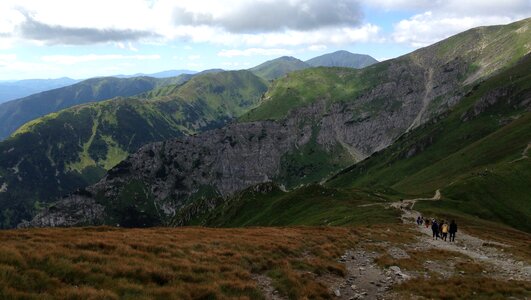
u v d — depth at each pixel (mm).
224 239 37906
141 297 18172
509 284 28656
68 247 25969
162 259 25844
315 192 161500
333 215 117125
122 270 21469
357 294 25312
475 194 138625
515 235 84125
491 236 70188
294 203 157000
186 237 38406
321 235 47188
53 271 19531
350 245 43000
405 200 139250
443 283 28547
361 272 31500
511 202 134875
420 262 36688
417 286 27203
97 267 21125
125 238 32750
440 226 60062
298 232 49500
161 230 44812
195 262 27188
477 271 34000
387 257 37375
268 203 189375
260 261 30031
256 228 54094
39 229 37062
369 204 131625
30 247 23594
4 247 21031
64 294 17062
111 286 19188
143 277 21469
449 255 42344
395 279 29453
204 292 20578
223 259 29203
